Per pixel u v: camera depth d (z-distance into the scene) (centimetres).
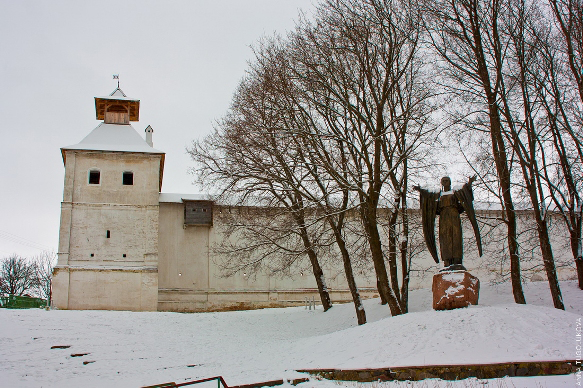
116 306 4241
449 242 1878
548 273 2302
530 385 1248
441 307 1817
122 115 5038
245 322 3353
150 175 4600
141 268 4350
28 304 4431
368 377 1444
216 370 1820
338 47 2531
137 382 1691
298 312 3581
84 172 4497
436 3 2427
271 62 2797
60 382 1722
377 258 2400
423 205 1959
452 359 1452
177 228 4691
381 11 2473
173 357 2191
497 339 1530
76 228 4362
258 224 3161
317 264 3497
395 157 2702
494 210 4453
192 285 4578
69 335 2594
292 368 1658
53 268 4197
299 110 2641
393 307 2356
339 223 2847
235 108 3075
